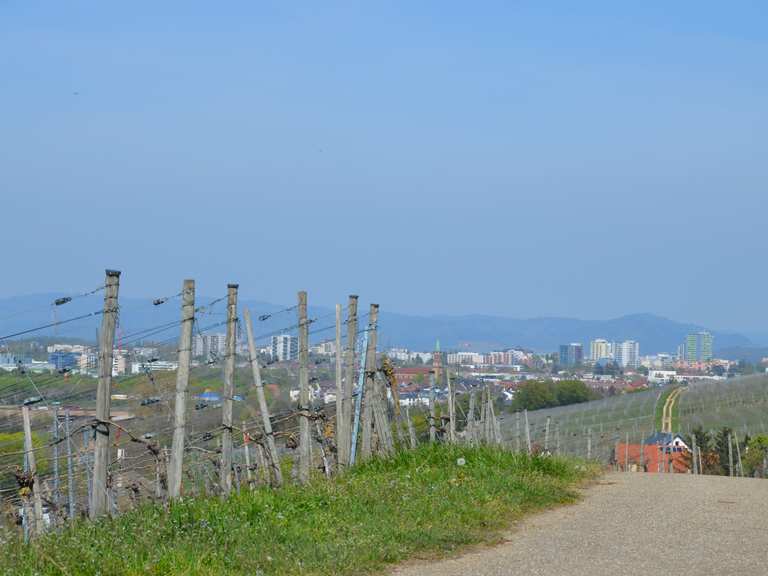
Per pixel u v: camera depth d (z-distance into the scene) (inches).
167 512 462.3
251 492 533.3
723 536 483.2
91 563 360.5
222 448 605.3
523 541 461.4
